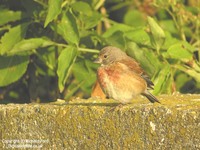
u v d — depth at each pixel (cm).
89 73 1383
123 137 1013
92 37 1356
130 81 1112
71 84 1423
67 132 1051
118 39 1306
